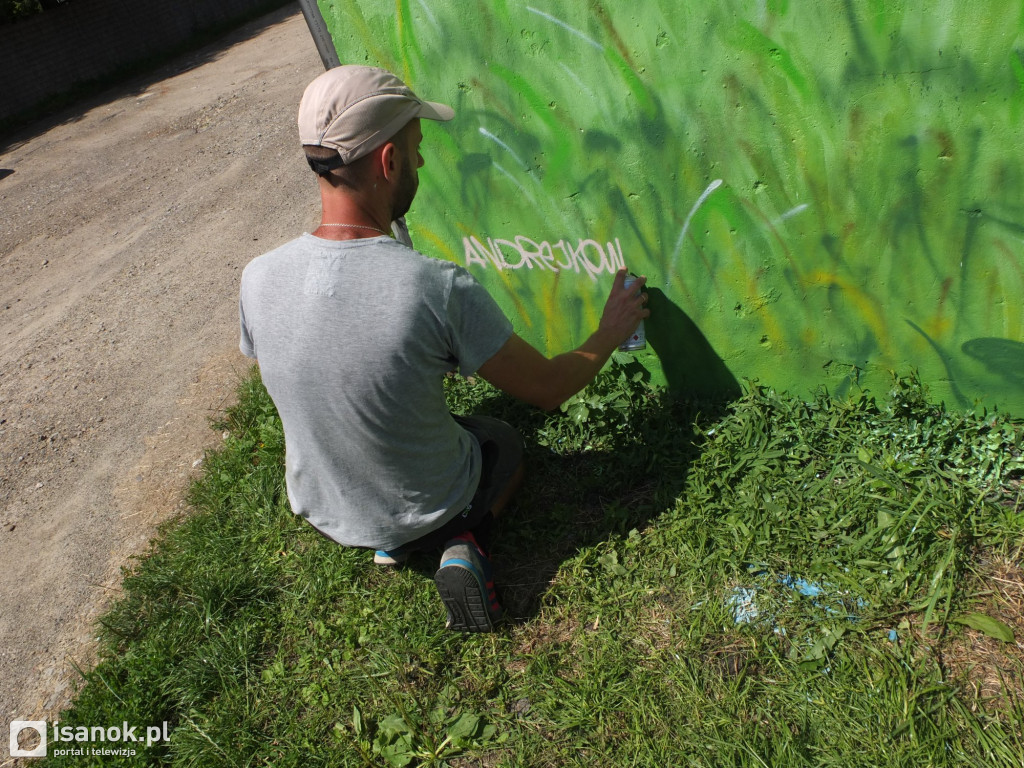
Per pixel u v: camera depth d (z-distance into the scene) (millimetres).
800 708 1764
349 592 2301
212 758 1920
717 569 2123
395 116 1708
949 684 1752
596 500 2459
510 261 2672
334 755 1896
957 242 2104
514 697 1953
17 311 5430
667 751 1742
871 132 2018
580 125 2291
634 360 2732
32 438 3773
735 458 2391
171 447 3408
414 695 1989
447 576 1988
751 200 2244
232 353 4090
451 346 1828
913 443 2301
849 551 2059
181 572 2490
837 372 2479
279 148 7527
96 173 8445
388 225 1850
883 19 1858
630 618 2068
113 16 14352
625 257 2502
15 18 13703
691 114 2158
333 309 1722
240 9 17281
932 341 2295
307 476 1979
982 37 1803
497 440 2301
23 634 2584
